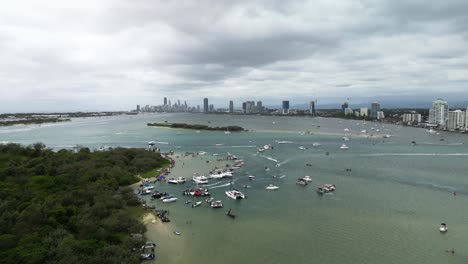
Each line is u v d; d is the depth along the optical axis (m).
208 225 139.62
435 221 143.38
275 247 119.38
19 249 98.75
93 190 154.62
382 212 154.00
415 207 161.12
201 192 183.25
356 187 197.50
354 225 139.00
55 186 160.75
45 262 95.56
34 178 168.75
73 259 94.56
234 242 123.44
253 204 166.75
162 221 143.50
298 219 145.75
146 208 158.00
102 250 102.56
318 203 167.38
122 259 101.38
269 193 186.00
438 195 181.25
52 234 108.94
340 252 115.62
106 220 125.38
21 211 127.94
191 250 117.12
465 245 120.88
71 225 120.06
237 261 109.44
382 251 116.44
